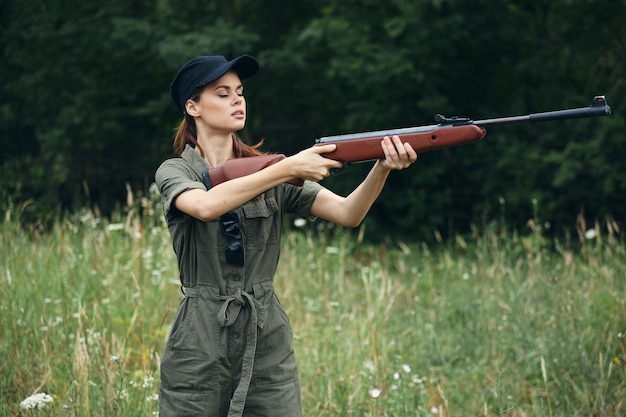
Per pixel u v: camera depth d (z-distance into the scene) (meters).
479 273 7.69
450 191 11.50
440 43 10.80
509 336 5.54
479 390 4.86
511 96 12.35
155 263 6.26
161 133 12.92
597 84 10.80
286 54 11.55
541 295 6.19
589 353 5.15
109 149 12.84
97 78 12.07
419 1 10.35
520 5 11.70
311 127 13.16
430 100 10.94
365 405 4.48
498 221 11.44
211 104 3.02
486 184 11.35
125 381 4.30
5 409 4.07
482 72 11.98
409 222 11.47
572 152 10.55
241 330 2.90
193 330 2.90
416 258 10.08
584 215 11.20
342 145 2.89
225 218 2.91
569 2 11.05
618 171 10.32
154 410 4.16
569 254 6.91
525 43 11.45
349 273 8.79
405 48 10.77
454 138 2.82
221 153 3.10
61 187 12.62
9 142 12.21
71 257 6.25
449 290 7.62
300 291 6.84
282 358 2.98
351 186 11.74
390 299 6.64
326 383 4.71
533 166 10.88
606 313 5.70
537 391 4.79
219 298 2.91
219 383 2.90
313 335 5.52
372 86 11.39
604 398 4.45
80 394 3.88
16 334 4.84
